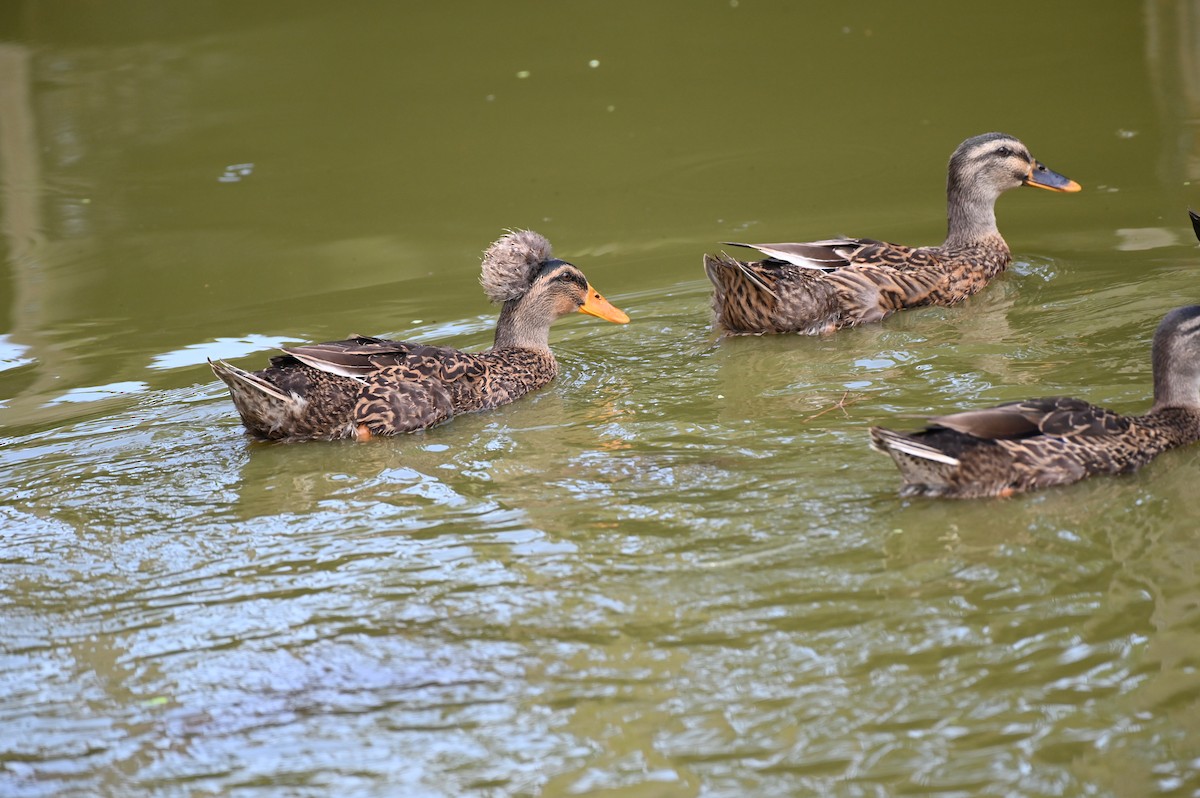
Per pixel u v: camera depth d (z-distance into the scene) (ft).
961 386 43.93
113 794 25.17
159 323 55.83
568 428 43.91
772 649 28.73
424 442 43.68
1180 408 39.14
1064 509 34.78
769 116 76.18
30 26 93.71
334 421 43.98
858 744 25.52
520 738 26.27
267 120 78.54
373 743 26.37
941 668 27.71
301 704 27.78
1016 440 35.96
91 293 59.16
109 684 29.04
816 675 27.71
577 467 39.86
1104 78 76.69
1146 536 32.94
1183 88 74.33
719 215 64.39
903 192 65.62
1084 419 37.14
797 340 51.29
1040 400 37.73
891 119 74.23
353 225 65.72
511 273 50.16
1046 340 47.78
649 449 40.96
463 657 29.22
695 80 81.92
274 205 68.23
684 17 92.73
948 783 24.29
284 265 61.57
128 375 50.62
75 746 26.76
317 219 66.44
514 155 73.00
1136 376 43.42
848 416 42.24
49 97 82.53
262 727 27.07
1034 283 54.49
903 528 34.09
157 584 33.65
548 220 65.00
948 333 50.01
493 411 46.88
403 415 44.65
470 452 42.24
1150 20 84.94
